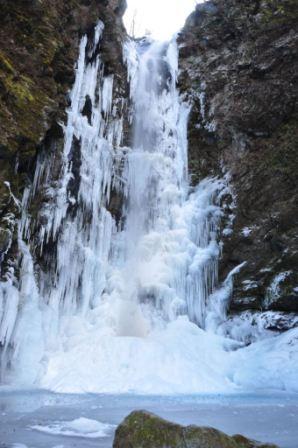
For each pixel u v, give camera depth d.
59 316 12.72
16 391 9.20
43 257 12.85
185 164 16.58
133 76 17.09
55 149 13.32
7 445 4.57
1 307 10.77
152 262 14.70
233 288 14.77
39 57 12.87
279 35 15.42
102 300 13.66
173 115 17.25
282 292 13.80
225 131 16.23
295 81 15.19
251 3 16.34
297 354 11.48
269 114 15.53
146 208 15.75
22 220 12.14
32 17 12.95
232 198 15.73
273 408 7.25
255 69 15.77
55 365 10.73
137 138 16.66
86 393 9.06
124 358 10.62
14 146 11.48
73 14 14.74
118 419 6.05
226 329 14.16
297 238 14.16
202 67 17.17
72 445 4.59
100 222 14.48
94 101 15.51
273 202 15.04
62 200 13.15
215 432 3.83
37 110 12.36
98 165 14.83
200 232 15.41
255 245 14.91
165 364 10.62
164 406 7.30
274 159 15.34
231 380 11.09
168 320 13.81
